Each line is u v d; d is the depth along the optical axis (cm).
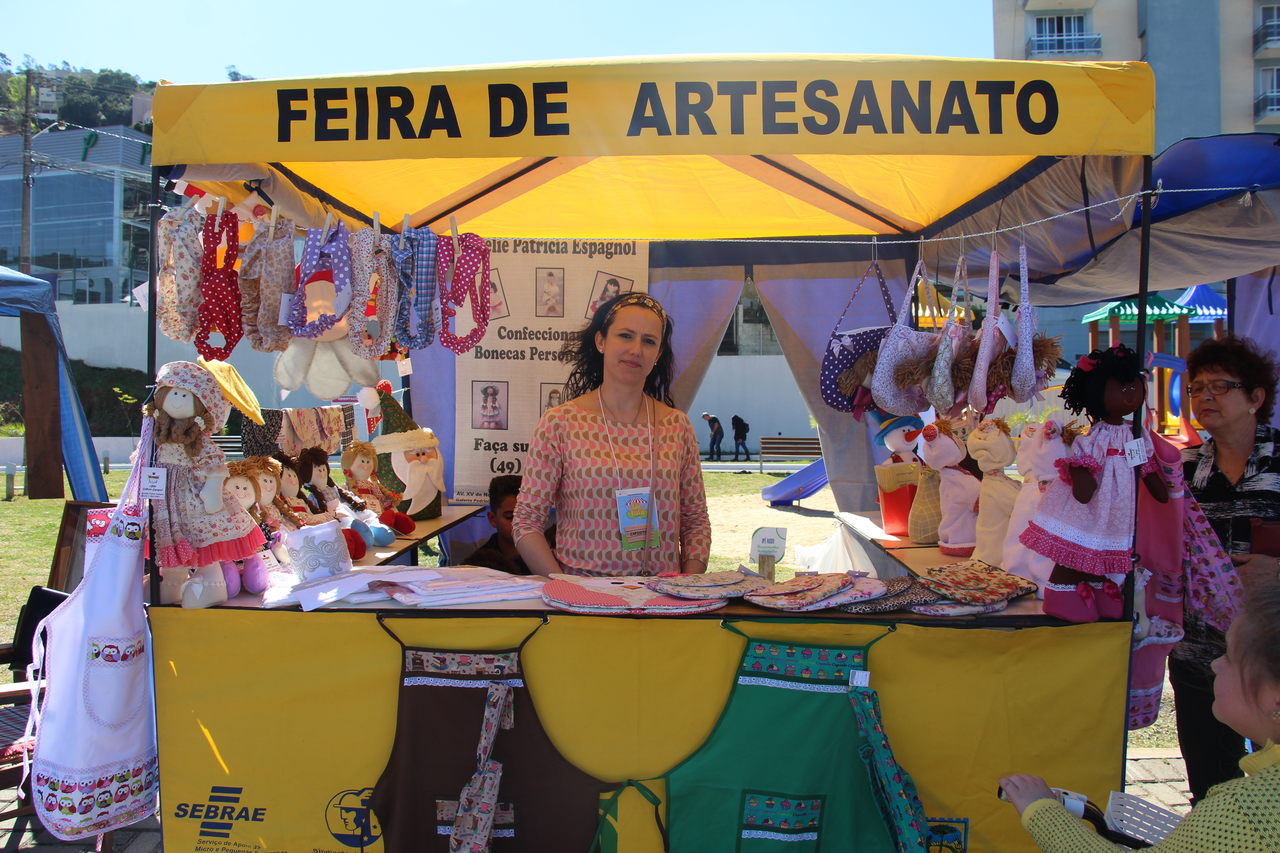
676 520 309
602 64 236
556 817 244
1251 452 289
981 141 235
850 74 235
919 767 242
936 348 310
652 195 416
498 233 487
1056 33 2794
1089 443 240
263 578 272
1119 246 405
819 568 602
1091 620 240
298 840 253
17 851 317
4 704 315
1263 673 145
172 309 266
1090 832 173
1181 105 2678
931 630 238
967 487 348
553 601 245
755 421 2719
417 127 238
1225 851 140
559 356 487
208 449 257
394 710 250
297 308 268
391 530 398
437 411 508
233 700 254
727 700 243
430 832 243
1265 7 2645
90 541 256
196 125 241
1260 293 454
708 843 240
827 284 496
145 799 260
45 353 723
